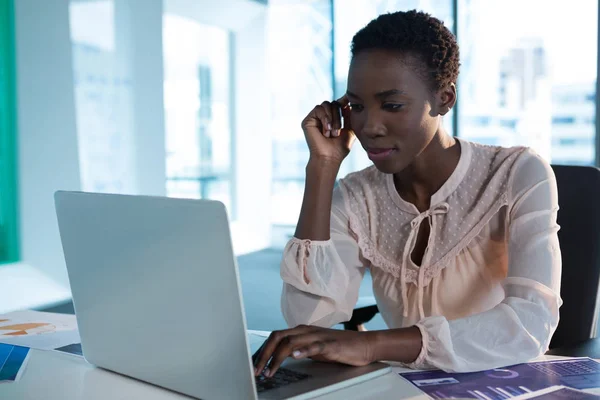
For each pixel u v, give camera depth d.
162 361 0.84
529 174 1.15
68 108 4.56
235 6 7.02
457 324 0.96
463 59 5.58
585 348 1.05
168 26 6.86
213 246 0.71
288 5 7.57
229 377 0.75
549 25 5.97
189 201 0.71
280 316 3.96
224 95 7.70
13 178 4.43
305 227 1.17
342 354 0.91
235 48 7.73
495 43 5.96
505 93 6.09
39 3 4.34
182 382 0.82
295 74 7.70
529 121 6.14
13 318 1.35
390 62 0.99
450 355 0.91
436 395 0.83
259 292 4.69
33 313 1.41
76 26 4.83
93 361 0.97
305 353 0.89
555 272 1.05
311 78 7.53
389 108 1.01
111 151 5.16
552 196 1.12
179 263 0.75
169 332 0.81
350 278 1.29
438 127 1.17
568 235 1.33
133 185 5.36
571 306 1.30
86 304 0.93
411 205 1.23
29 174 4.40
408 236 1.23
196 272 0.74
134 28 5.27
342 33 6.43
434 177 1.21
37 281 4.42
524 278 1.04
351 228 1.28
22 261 4.47
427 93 1.02
